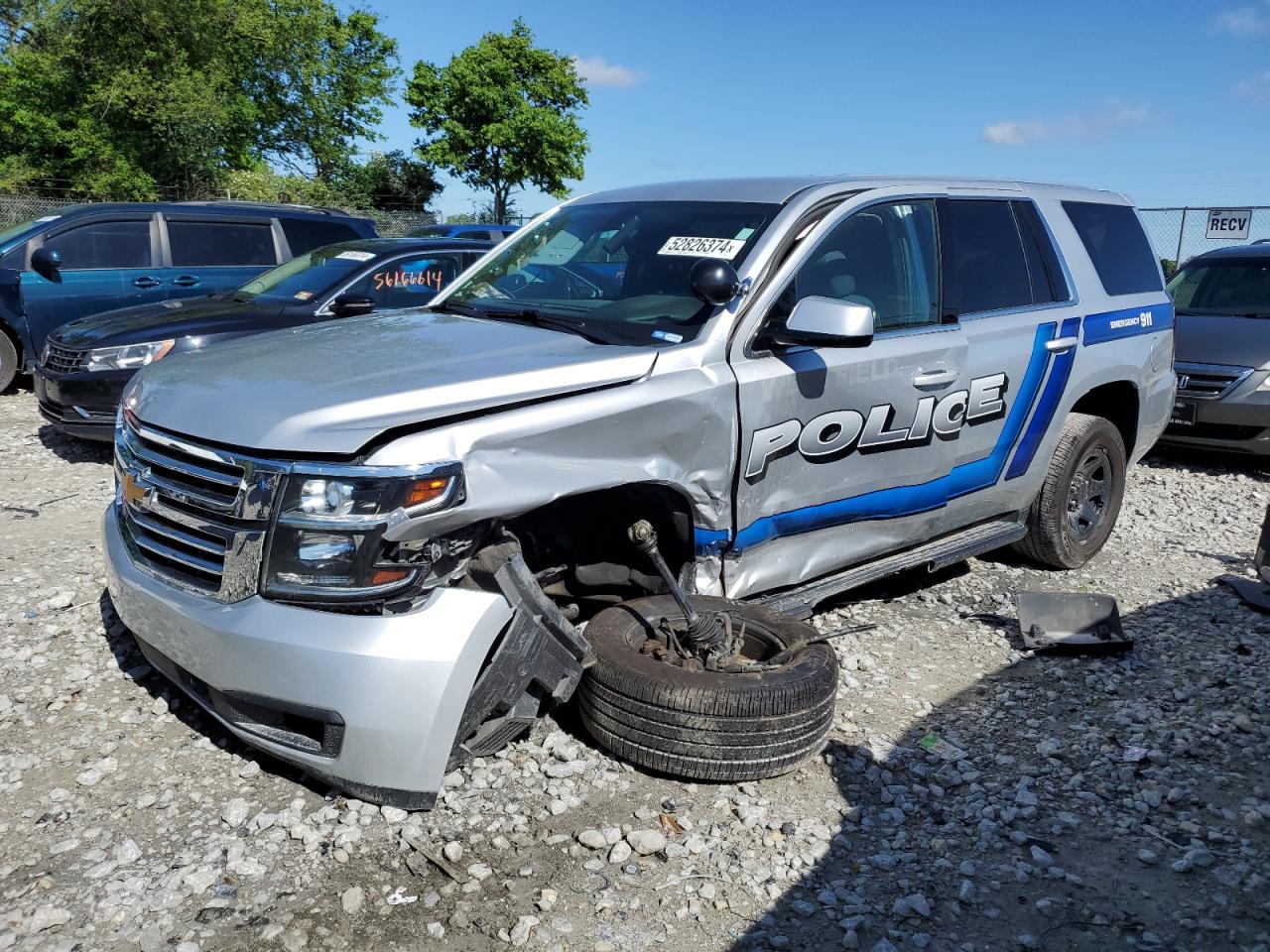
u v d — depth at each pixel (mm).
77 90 31359
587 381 3363
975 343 4703
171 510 3184
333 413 2973
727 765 3350
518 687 3227
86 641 4301
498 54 35125
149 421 3311
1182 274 10562
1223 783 3641
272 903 2795
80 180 30547
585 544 3867
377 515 2873
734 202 4340
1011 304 5039
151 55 31547
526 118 35000
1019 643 4828
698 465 3658
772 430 3855
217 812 3184
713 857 3098
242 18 35031
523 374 3266
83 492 6809
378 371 3287
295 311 7551
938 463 4645
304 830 3068
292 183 35656
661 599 3809
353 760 2951
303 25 37594
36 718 3689
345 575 2883
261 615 2922
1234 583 5711
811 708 3400
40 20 30344
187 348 7254
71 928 2672
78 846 2998
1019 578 5781
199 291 10375
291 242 10844
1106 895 3012
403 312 4488
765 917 2852
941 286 4660
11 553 5414
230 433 3020
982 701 4242
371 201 40750
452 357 3451
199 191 32406
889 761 3707
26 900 2760
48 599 4691
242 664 2939
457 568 3064
